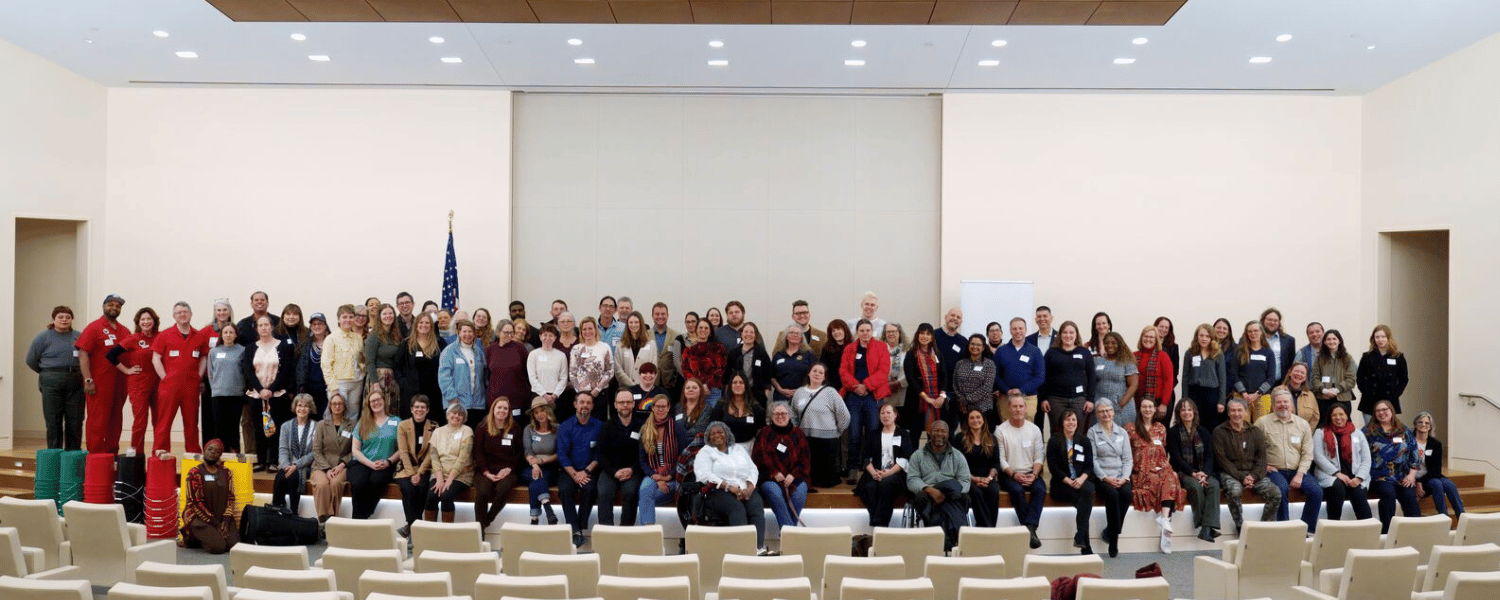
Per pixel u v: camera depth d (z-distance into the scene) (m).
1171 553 9.65
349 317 10.45
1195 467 9.95
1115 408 10.40
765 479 9.49
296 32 11.02
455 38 11.20
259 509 9.18
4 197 12.20
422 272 13.66
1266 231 13.73
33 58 12.34
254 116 13.68
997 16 9.38
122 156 13.59
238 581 6.35
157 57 12.01
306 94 13.70
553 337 10.37
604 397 10.57
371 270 13.66
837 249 13.95
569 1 9.08
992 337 11.22
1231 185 13.75
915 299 13.94
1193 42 11.15
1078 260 13.70
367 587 5.35
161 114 13.64
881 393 10.16
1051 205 13.74
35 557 7.14
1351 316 13.64
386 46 11.49
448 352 10.28
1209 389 10.66
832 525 9.84
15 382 13.48
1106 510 9.66
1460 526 7.53
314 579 5.44
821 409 9.95
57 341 10.82
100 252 13.45
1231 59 11.81
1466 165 12.12
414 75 12.78
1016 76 12.64
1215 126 13.76
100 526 7.43
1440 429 13.70
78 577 7.42
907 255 13.95
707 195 13.95
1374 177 13.46
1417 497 9.95
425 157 13.72
